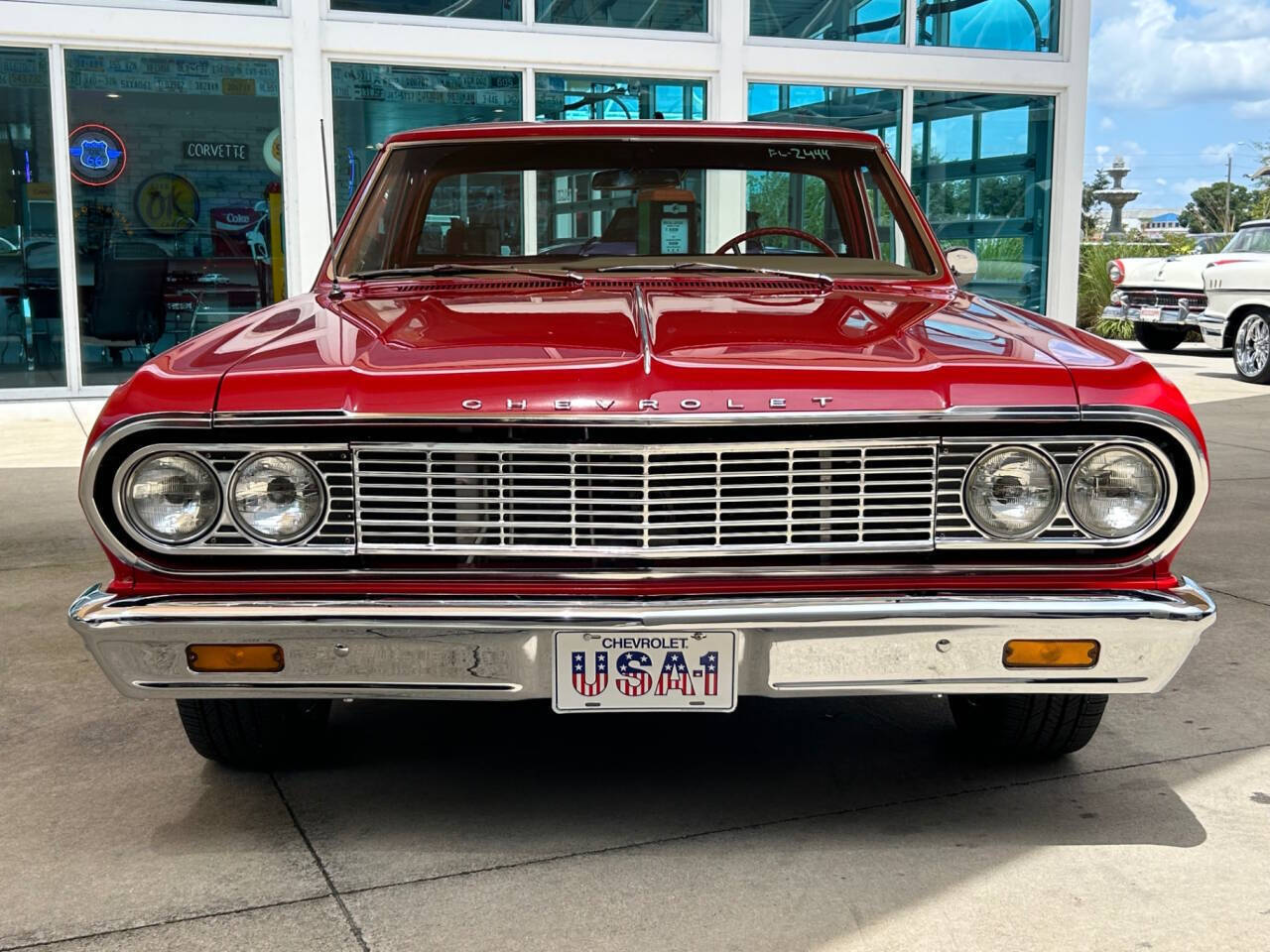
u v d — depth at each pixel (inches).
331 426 89.7
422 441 90.3
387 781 114.0
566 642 90.3
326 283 129.6
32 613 168.2
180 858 99.0
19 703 135.0
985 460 92.4
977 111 438.6
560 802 109.1
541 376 91.2
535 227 136.7
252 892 93.3
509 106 390.3
